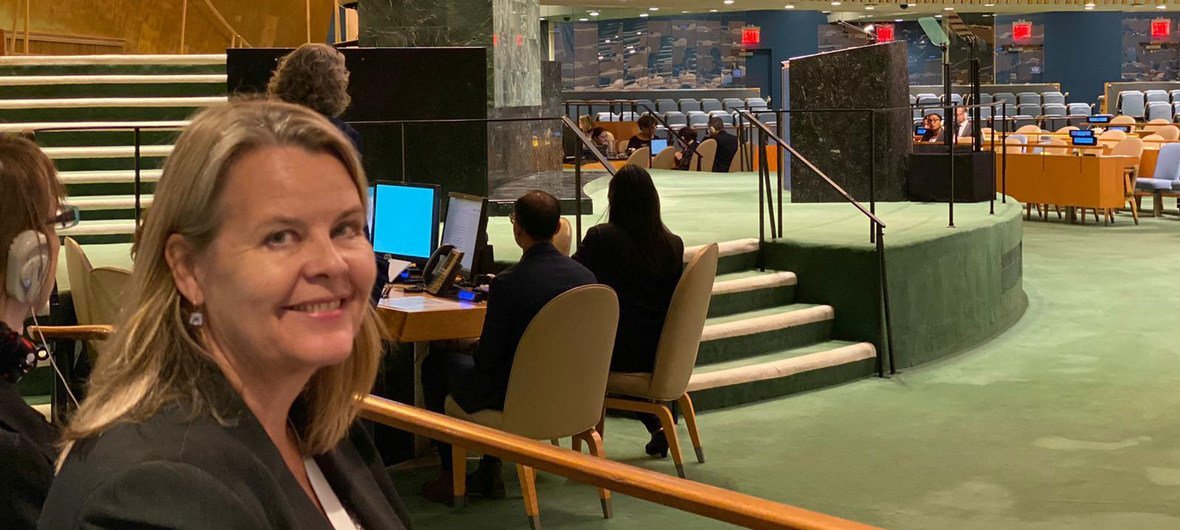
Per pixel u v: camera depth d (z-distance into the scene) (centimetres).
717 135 1467
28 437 165
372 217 553
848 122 981
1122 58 2686
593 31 2752
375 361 127
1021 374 689
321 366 111
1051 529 438
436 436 198
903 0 2288
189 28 1351
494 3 938
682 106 2230
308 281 106
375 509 125
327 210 108
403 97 831
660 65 2742
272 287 105
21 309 179
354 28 1434
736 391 624
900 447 546
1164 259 1099
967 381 675
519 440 189
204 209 105
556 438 438
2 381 171
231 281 105
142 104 909
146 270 108
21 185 175
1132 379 671
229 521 99
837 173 989
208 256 106
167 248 108
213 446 103
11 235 175
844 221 843
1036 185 1364
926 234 739
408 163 836
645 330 498
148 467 99
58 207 183
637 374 495
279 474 108
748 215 912
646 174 499
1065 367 704
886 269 690
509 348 434
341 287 108
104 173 843
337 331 108
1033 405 619
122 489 98
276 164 106
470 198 521
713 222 865
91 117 906
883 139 973
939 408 616
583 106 2181
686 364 493
